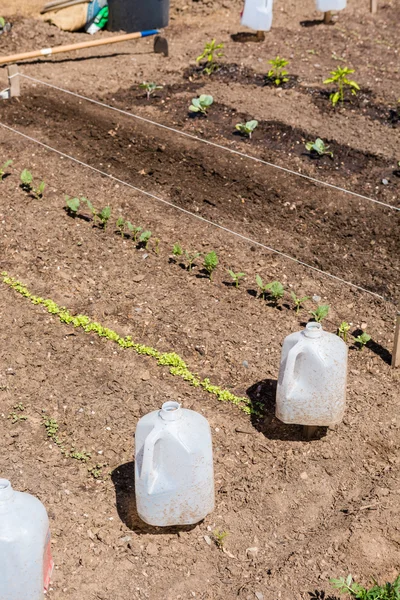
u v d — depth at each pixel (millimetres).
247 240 4359
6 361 3789
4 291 4047
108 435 3596
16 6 6332
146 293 4086
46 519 3145
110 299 4047
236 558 3344
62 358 3818
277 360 3877
